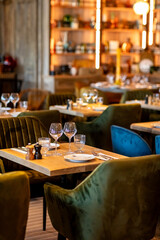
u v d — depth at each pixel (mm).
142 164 2814
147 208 2949
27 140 4238
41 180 3938
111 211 2783
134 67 11320
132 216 2889
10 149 3809
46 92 10172
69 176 4047
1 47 11695
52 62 10625
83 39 10992
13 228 2484
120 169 2721
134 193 2834
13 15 11125
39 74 10477
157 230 3832
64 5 10391
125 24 11203
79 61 10805
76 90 9344
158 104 6754
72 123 3738
